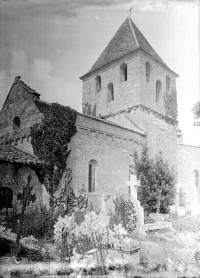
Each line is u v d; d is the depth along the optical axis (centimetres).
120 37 2638
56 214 1288
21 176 1433
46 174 1467
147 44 2580
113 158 1833
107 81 2523
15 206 1374
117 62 2481
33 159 1482
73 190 1543
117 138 1892
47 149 1491
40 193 1455
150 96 2388
